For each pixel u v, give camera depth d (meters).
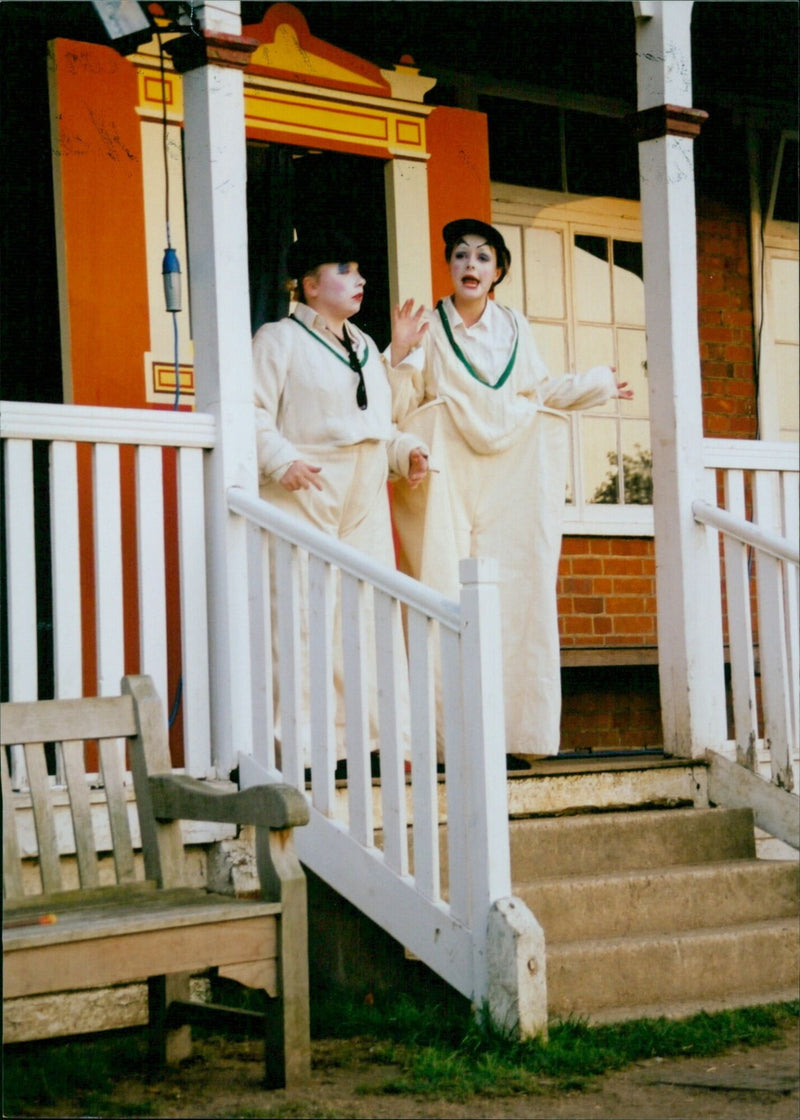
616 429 9.11
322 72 7.61
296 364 6.07
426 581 6.34
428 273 7.94
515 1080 4.51
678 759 6.66
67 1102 4.35
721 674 6.78
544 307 8.91
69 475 5.46
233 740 5.67
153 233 7.05
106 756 4.75
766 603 6.53
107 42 7.18
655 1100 4.40
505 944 4.80
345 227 8.01
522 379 6.50
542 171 8.97
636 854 6.12
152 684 4.84
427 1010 5.17
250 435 5.79
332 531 6.08
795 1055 4.89
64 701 4.67
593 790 6.31
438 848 5.14
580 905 5.60
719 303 9.52
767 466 7.00
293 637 5.51
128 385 6.95
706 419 9.40
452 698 5.03
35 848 5.14
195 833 5.39
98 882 4.64
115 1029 5.25
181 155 7.18
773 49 9.38
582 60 9.09
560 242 9.02
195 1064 4.77
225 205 5.79
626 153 9.30
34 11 7.11
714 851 6.35
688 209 6.89
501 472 6.47
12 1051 4.88
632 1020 5.15
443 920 5.00
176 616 6.84
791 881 6.13
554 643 6.41
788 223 9.91
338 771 6.07
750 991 5.61
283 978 4.41
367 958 5.45
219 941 4.30
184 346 7.13
